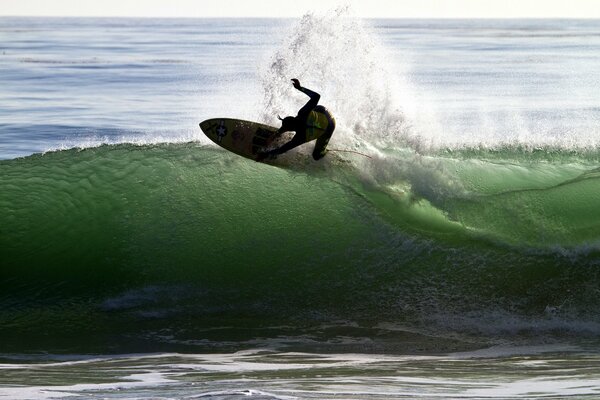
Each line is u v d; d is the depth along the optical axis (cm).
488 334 3222
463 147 4291
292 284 3453
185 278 3466
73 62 15838
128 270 3484
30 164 3991
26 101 9794
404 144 4119
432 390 2347
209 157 4006
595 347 3083
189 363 2831
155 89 11000
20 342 3112
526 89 11375
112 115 8656
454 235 3612
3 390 2342
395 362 2848
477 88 11388
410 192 3806
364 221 3653
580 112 9069
